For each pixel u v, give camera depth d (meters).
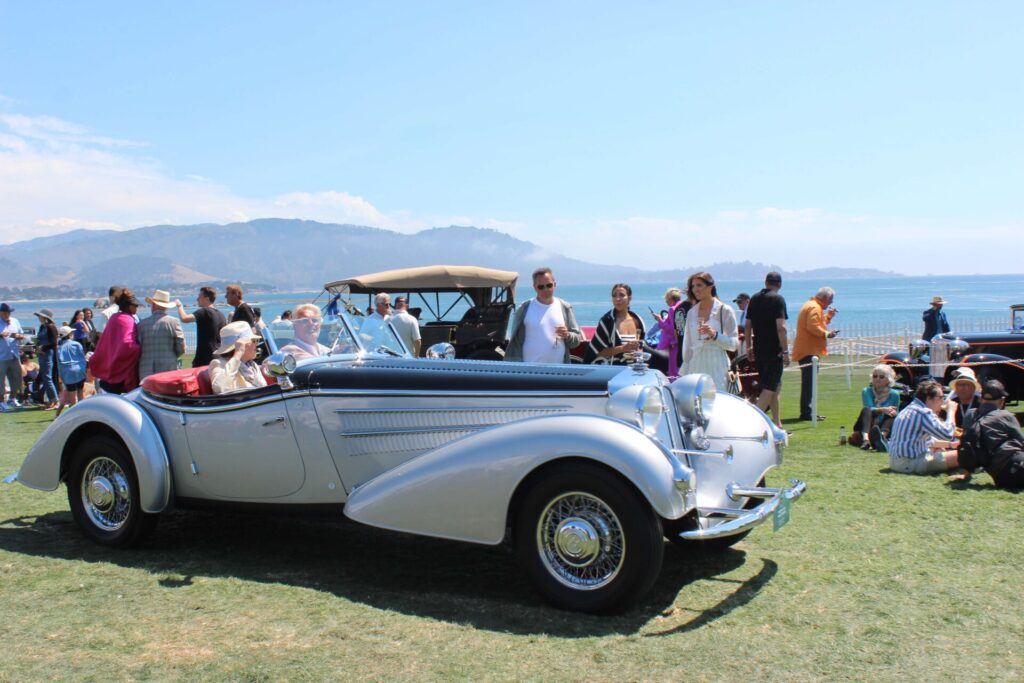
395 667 3.16
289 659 3.24
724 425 4.75
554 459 3.77
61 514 5.88
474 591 4.10
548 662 3.20
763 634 3.46
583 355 10.28
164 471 4.87
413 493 4.02
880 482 6.30
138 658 3.27
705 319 6.98
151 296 8.51
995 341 10.85
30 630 3.59
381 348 5.20
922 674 3.05
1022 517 5.20
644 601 3.90
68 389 12.00
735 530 3.65
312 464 4.57
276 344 5.03
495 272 15.59
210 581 4.28
